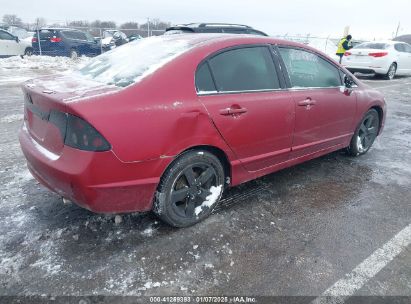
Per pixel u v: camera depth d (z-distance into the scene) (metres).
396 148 5.24
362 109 4.38
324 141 3.97
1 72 12.06
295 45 3.57
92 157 2.20
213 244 2.67
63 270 2.33
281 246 2.68
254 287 2.26
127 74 2.65
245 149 3.06
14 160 4.16
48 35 17.20
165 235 2.75
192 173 2.78
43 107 2.47
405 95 10.20
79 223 2.87
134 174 2.40
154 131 2.41
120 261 2.44
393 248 2.70
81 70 3.26
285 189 3.67
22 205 3.12
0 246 2.54
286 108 3.31
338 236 2.84
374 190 3.72
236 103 2.89
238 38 3.11
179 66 2.64
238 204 3.30
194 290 2.21
